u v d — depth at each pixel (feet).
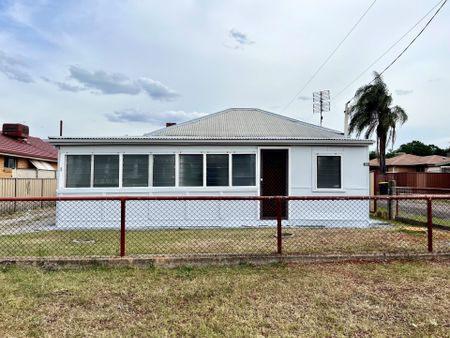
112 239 22.57
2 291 12.19
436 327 9.66
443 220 30.12
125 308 10.92
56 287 12.65
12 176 50.03
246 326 9.64
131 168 28.76
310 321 10.00
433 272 14.60
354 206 29.71
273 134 32.58
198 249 18.63
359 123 94.32
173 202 28.89
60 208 28.25
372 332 9.36
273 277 13.89
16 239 22.63
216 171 29.22
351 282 13.35
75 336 9.09
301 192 29.68
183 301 11.45
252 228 27.66
